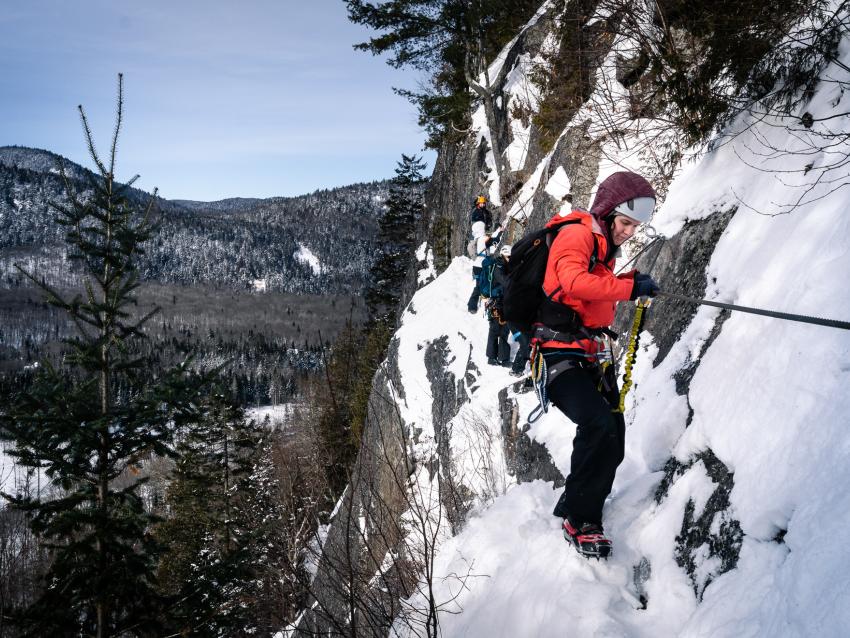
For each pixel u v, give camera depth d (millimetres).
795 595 1593
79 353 7250
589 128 7461
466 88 16547
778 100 4031
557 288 2521
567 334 2635
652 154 5523
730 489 2285
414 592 3805
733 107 4504
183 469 15859
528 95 12328
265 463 14055
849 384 1966
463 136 16641
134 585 7273
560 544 2998
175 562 14461
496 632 2859
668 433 3100
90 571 7004
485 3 14531
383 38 15789
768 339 2537
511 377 6652
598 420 2543
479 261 9953
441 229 16953
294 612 4262
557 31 8367
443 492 5461
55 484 7184
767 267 3018
